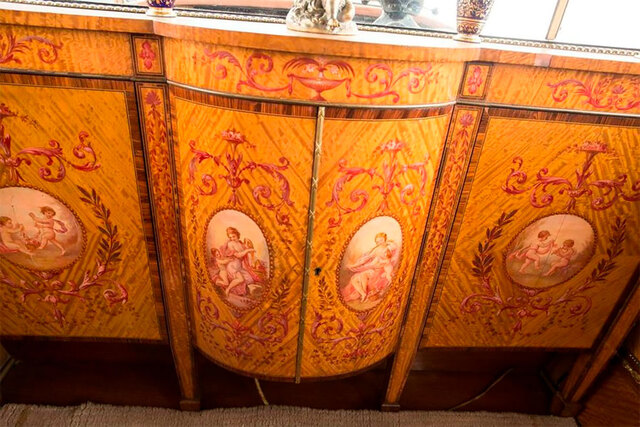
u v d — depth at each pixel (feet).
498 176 2.93
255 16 3.26
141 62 2.48
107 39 2.41
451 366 4.58
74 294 3.28
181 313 3.37
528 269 3.33
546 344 3.79
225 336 3.20
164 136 2.68
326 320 3.02
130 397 4.01
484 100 2.67
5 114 2.57
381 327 3.25
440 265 3.28
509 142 2.81
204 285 3.05
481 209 3.06
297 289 2.87
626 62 2.55
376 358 3.44
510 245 3.22
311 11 2.46
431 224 3.07
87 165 2.77
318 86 2.26
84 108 2.59
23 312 3.33
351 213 2.64
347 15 2.51
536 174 2.93
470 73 2.58
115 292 3.30
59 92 2.53
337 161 2.46
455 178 2.91
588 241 3.22
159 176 2.81
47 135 2.65
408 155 2.60
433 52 2.28
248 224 2.68
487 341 3.75
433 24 3.58
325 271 2.81
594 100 2.70
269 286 2.87
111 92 2.55
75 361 4.31
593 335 3.74
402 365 3.76
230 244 2.79
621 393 3.79
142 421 3.80
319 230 2.66
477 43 2.73
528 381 4.58
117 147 2.72
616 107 2.73
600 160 2.90
